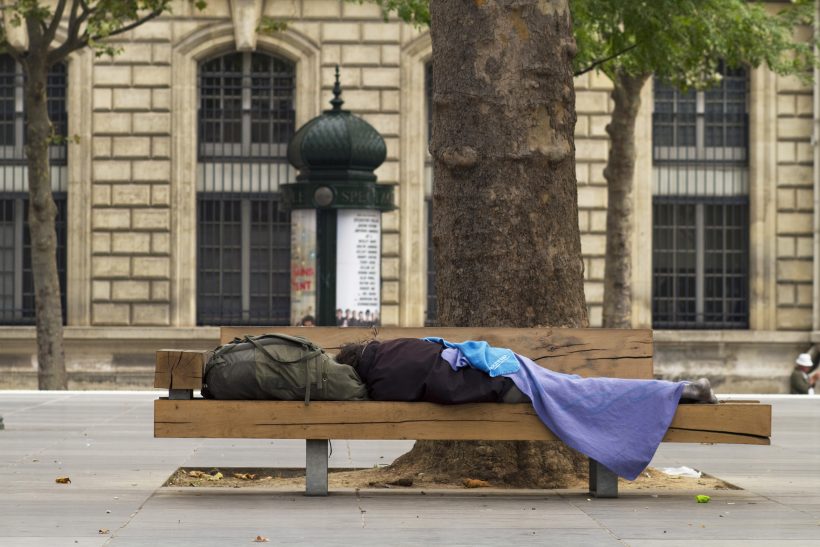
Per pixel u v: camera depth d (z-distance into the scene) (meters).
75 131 57.66
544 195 19.20
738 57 44.62
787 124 59.34
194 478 19.66
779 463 22.20
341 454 23.59
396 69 57.75
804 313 59.34
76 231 57.62
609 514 15.85
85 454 22.66
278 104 58.56
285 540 13.80
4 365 57.88
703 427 17.11
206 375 17.14
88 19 45.25
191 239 57.88
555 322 19.23
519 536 14.18
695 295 59.94
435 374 16.81
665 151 59.72
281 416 16.83
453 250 19.33
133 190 57.69
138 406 34.25
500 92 19.11
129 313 57.62
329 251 41.16
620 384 17.25
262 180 58.50
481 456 19.17
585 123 58.28
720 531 14.60
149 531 14.35
